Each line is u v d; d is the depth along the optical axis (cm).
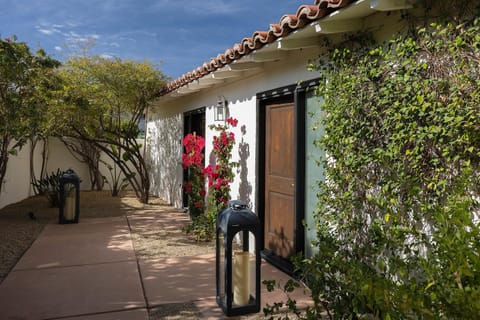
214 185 576
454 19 240
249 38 400
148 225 702
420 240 253
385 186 279
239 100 566
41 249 523
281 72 451
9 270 436
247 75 533
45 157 1167
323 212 357
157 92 865
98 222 726
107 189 1257
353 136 309
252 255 503
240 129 562
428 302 175
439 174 245
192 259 482
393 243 250
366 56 301
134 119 937
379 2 257
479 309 150
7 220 724
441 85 240
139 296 359
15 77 508
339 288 246
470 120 221
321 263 255
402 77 262
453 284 170
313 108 401
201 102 745
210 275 421
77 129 899
